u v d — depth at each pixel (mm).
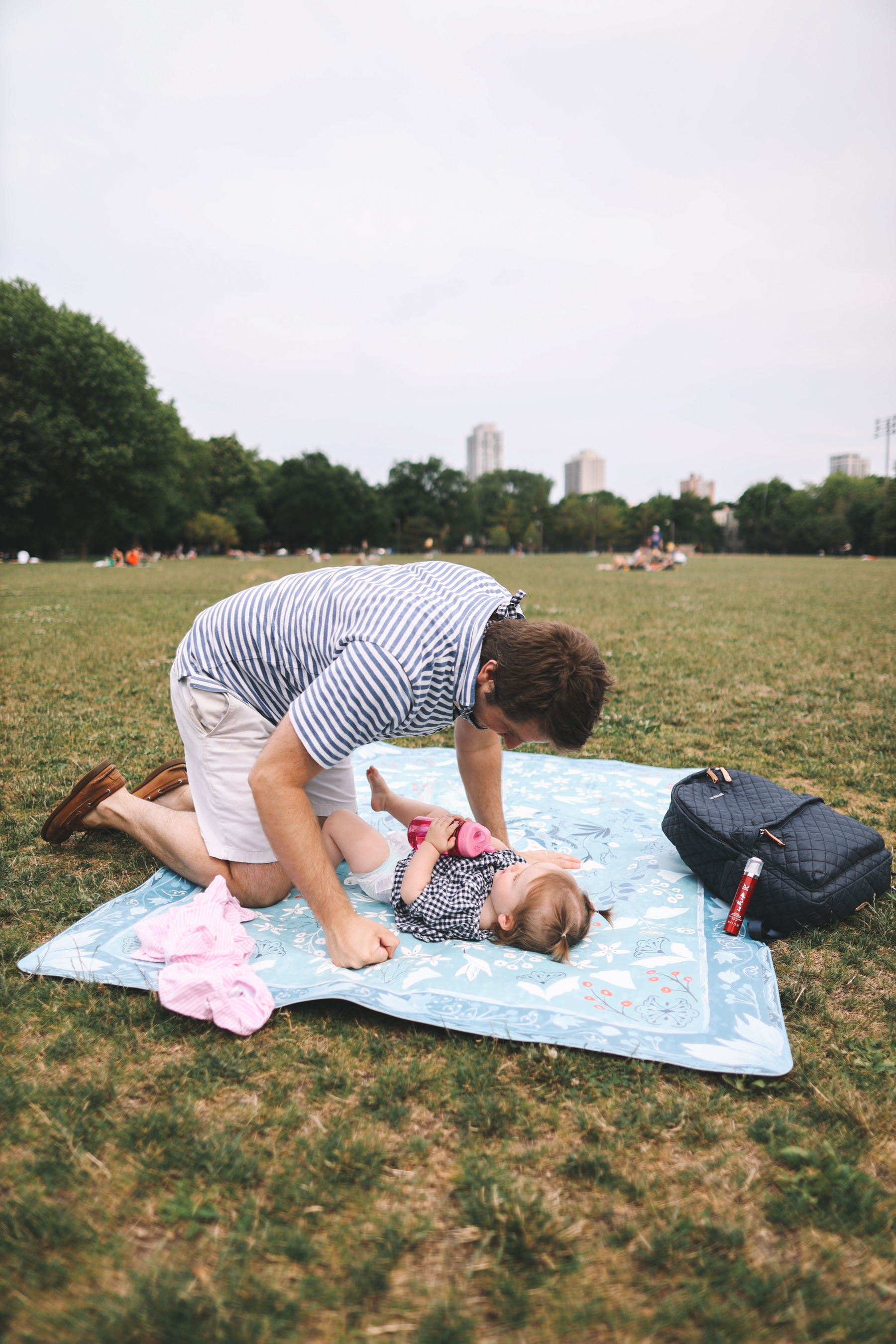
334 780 3057
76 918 2838
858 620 11891
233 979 2297
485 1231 1580
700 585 21547
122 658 7973
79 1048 2107
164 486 50094
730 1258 1526
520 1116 1900
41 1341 1321
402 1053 2141
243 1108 1916
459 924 2727
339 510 81125
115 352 46469
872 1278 1496
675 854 3420
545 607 14227
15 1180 1674
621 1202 1664
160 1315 1366
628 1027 2221
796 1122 1898
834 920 2807
